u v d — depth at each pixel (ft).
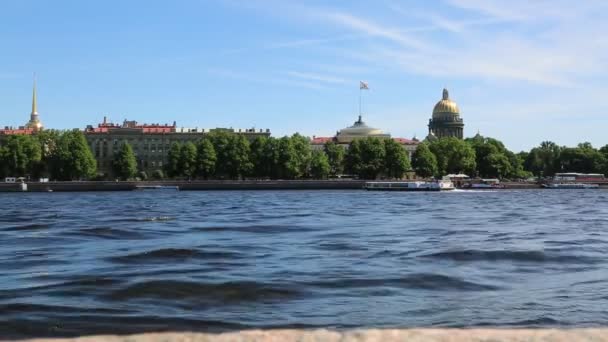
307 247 130.11
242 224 201.05
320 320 61.26
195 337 45.98
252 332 46.91
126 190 647.15
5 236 155.94
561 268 99.14
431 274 90.89
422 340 43.91
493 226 193.06
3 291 76.43
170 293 74.74
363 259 109.40
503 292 77.41
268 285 80.43
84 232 165.68
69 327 57.36
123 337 46.85
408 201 411.34
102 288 77.77
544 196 521.24
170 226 191.21
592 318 62.18
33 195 547.49
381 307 67.72
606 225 198.49
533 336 44.52
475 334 45.29
